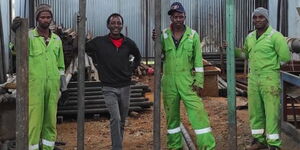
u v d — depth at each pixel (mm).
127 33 16828
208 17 16938
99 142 7176
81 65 4535
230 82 4434
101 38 5879
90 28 16562
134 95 9602
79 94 4566
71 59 11102
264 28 5961
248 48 6141
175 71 5668
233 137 4473
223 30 16844
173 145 6012
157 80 4445
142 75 14922
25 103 3926
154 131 4492
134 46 6004
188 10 16906
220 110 9562
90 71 10523
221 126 8016
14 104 6074
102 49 5801
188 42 5605
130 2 16750
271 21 15219
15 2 13117
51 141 5559
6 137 6027
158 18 4410
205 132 5680
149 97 11234
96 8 16562
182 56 5629
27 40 3906
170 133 5961
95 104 9023
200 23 16953
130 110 9117
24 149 3943
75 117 9016
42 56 5309
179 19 5570
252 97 6129
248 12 16750
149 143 7055
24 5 14461
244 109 9664
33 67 5277
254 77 6051
